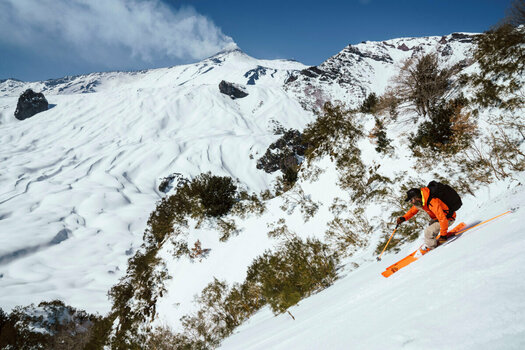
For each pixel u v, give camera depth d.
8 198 88.38
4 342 18.83
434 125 11.38
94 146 126.44
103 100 170.12
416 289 1.78
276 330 4.43
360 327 1.69
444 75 13.39
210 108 154.75
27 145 129.12
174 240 17.33
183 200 19.62
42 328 22.92
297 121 136.50
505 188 6.19
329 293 5.32
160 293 15.04
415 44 151.62
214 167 105.94
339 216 12.51
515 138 8.44
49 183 98.19
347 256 9.45
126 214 86.12
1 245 65.31
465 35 95.50
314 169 16.09
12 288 52.12
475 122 10.39
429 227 3.47
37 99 165.25
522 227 1.85
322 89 147.25
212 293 12.51
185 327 11.70
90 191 94.00
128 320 15.23
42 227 75.19
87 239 74.31
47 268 62.09
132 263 19.12
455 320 1.07
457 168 9.34
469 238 2.55
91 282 57.47
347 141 15.23
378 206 11.07
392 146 12.93
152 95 165.88
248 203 17.66
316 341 1.99
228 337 7.94
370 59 153.62
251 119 144.38
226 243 15.86
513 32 11.25
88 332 21.06
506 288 1.09
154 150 117.50
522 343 0.65
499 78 10.89
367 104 18.12
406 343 1.07
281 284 8.55
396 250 6.29
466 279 1.44
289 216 14.84
